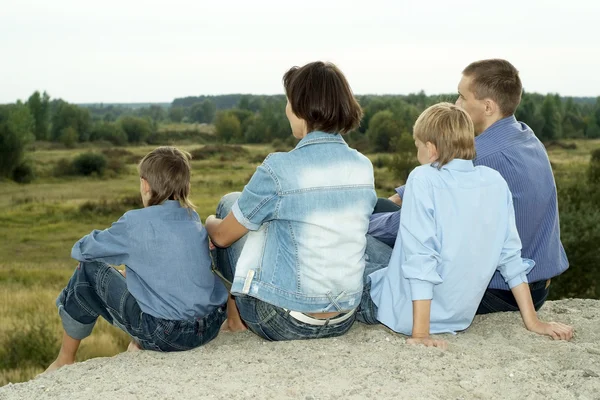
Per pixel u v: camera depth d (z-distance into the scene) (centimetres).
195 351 324
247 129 18212
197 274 323
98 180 10581
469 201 311
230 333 357
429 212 307
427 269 302
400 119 12244
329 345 312
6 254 4791
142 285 320
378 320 331
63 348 340
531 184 342
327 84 290
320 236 291
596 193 2678
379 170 9619
